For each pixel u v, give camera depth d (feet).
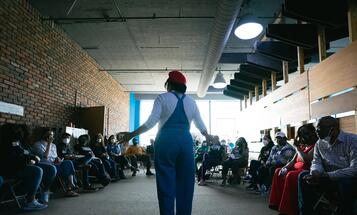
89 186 20.10
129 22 24.20
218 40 22.90
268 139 22.36
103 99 37.93
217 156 24.21
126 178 28.58
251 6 21.83
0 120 16.96
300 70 20.94
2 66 17.19
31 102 20.35
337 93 15.46
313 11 15.60
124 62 35.06
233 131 57.57
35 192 13.97
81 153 21.89
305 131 12.96
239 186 22.93
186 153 7.55
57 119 24.41
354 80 13.73
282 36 18.60
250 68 30.78
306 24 18.69
